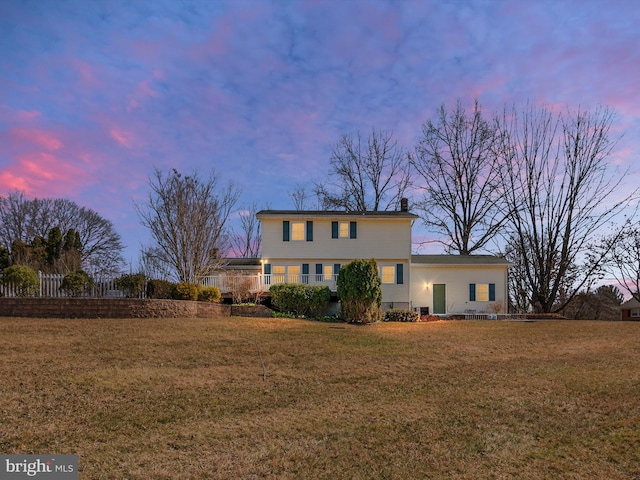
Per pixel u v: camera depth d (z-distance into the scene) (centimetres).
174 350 1235
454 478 578
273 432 733
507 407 848
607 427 732
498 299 2856
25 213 4303
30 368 989
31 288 1725
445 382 1042
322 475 587
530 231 3447
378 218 2819
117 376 981
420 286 2845
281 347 1354
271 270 2773
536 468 602
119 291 1845
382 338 1596
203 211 2678
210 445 679
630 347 1445
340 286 2102
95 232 4597
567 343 1547
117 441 680
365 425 767
